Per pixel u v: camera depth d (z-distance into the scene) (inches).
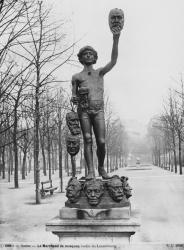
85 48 288.8
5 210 590.6
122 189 266.1
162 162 2878.9
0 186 1121.4
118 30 274.5
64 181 1299.2
